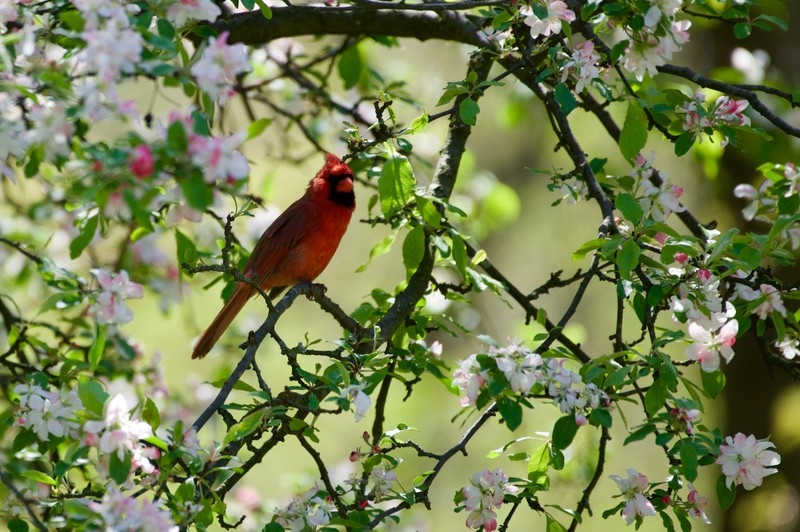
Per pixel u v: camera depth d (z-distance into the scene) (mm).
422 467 17703
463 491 5977
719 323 6039
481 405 5633
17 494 5387
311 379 5773
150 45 5117
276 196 19047
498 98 16703
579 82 6711
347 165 9688
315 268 9453
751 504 13555
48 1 5844
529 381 5543
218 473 5605
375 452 6320
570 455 10414
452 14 8805
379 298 7957
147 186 4477
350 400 5625
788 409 13453
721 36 13773
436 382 17078
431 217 6957
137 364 9984
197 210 4566
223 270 5922
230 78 5121
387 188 6660
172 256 13484
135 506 4836
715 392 5961
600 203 7141
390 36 10219
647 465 18109
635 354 5801
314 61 11117
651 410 5594
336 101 11852
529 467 6367
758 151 11031
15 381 7809
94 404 5000
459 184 12578
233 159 4469
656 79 10555
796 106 7340
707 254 6480
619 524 17938
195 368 17875
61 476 5555
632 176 7418
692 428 5586
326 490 6402
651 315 6188
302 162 12008
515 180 19578
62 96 5293
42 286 11070
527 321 8406
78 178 4879
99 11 4906
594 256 6695
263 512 10203
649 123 7621
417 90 14086
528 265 19781
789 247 8586
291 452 18500
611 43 9945
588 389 5586
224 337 12031
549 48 6984
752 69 11781
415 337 7750
